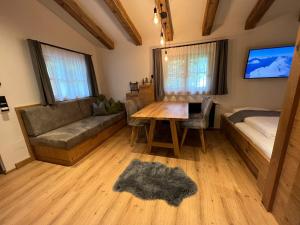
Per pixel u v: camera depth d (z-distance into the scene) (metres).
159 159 2.41
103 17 3.11
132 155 2.57
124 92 4.38
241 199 1.57
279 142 1.24
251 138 2.03
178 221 1.36
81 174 2.10
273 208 1.37
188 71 3.52
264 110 2.89
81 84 3.68
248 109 2.99
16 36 2.32
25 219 1.45
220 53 3.15
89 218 1.42
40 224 1.39
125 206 1.54
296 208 1.08
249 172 2.00
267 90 3.20
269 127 1.97
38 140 2.38
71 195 1.72
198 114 3.32
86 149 2.65
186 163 2.26
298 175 1.06
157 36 3.64
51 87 2.76
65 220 1.42
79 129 2.65
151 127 2.53
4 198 1.72
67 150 2.25
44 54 2.74
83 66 3.72
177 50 3.48
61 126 2.87
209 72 3.37
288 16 2.78
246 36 3.06
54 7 2.80
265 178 1.56
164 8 2.55
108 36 3.81
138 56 3.96
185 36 3.42
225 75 3.22
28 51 2.50
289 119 1.13
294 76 1.08
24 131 2.41
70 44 3.35
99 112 3.65
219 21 3.07
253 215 1.39
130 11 2.88
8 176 2.12
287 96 1.16
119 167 2.23
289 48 2.79
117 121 3.83
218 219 1.36
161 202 1.56
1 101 2.13
